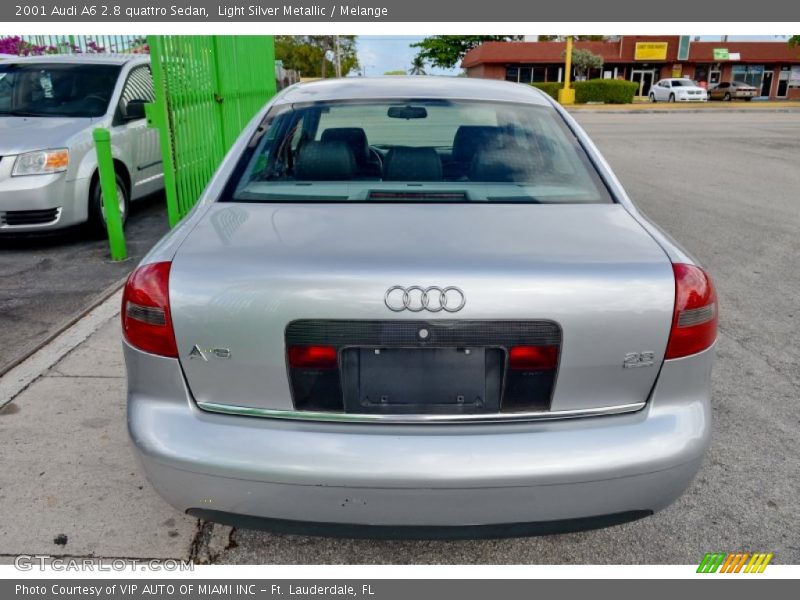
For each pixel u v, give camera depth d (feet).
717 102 120.88
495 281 5.71
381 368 5.88
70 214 18.81
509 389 5.90
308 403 5.94
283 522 6.04
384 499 5.78
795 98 158.81
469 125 8.79
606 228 6.79
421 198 7.55
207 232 6.61
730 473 9.14
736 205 27.07
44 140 18.44
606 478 5.84
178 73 19.66
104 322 13.80
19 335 13.28
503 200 7.56
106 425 10.03
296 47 196.34
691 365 6.14
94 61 22.53
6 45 32.27
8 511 8.12
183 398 6.07
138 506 8.28
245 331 5.82
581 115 85.20
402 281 5.69
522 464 5.74
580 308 5.77
